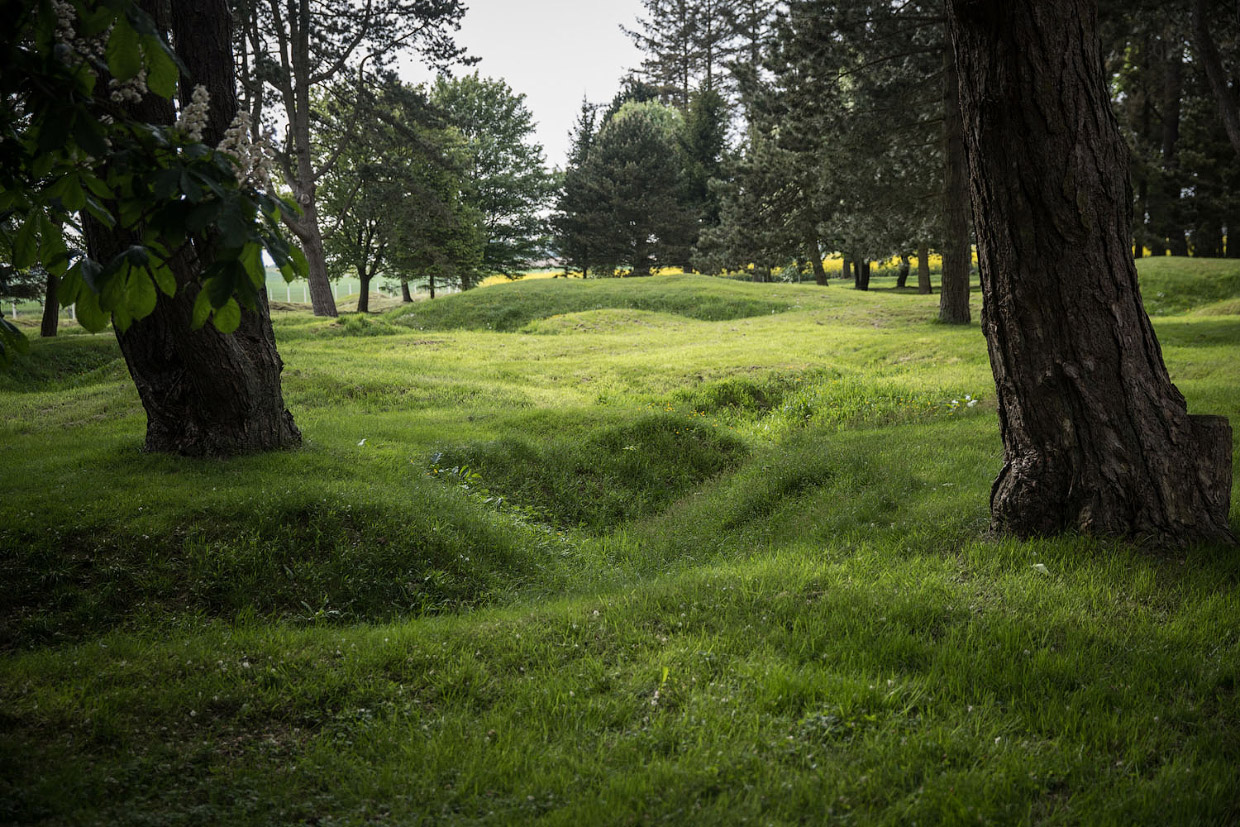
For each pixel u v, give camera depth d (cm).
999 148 547
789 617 495
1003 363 583
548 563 770
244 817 316
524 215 5400
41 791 328
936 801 302
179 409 911
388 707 410
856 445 1027
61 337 2402
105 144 242
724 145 5903
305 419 1266
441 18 3016
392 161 3434
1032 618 457
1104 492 547
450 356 2117
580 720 385
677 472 1083
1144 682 386
